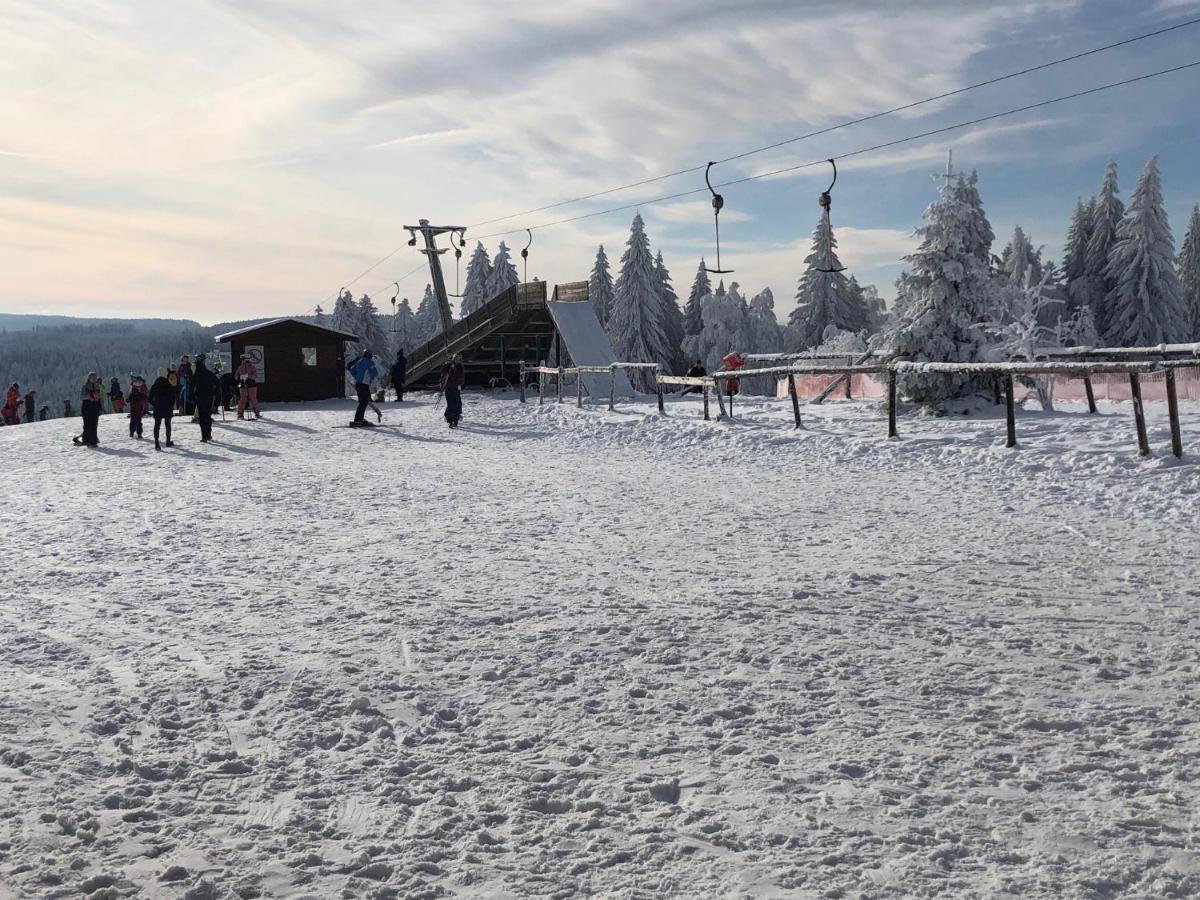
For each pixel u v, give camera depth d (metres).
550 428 24.06
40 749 4.21
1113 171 53.16
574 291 38.28
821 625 6.11
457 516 11.51
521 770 3.95
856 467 15.00
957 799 3.61
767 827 3.42
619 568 8.16
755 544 9.17
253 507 12.62
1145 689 4.79
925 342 20.73
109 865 3.18
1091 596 6.75
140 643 6.00
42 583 7.97
